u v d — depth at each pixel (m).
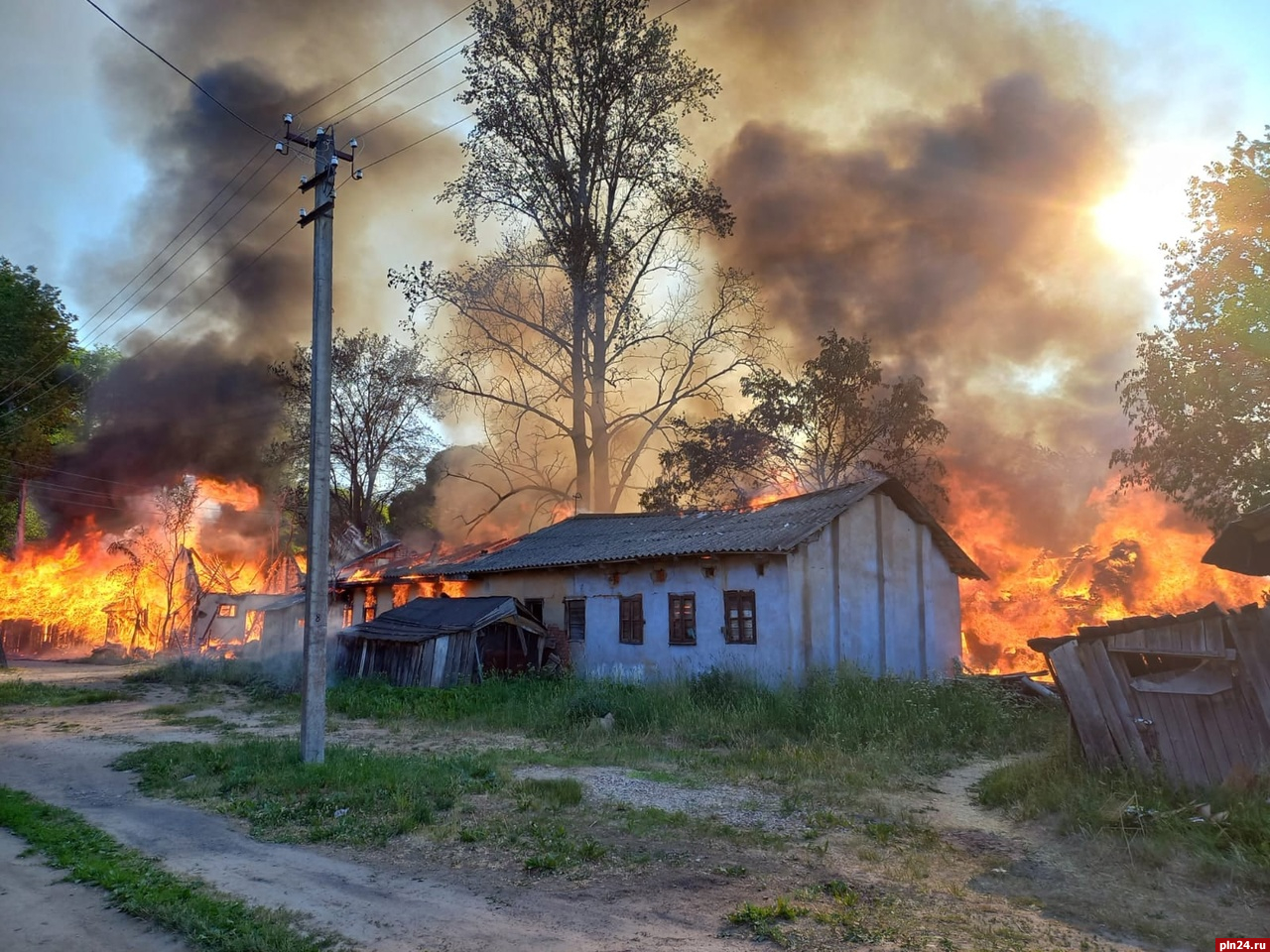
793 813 8.67
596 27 35.06
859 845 7.49
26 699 20.73
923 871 6.72
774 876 6.64
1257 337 15.96
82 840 7.72
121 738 14.55
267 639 29.58
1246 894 5.99
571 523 28.47
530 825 8.11
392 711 17.02
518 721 15.52
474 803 9.02
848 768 10.91
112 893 6.25
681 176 36.19
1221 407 16.34
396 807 8.74
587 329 36.97
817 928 5.48
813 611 17.25
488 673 21.50
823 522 17.39
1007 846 7.45
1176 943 5.24
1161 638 8.80
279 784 9.81
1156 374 17.41
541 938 5.37
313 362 12.32
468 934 5.45
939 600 19.67
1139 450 18.03
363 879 6.64
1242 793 7.68
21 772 11.47
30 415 34.47
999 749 12.52
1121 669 9.00
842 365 30.50
